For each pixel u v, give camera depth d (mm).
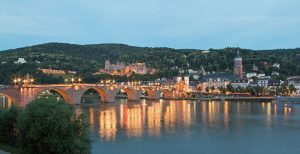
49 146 82188
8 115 98438
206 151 109250
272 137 132625
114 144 117500
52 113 83125
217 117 196500
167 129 149500
